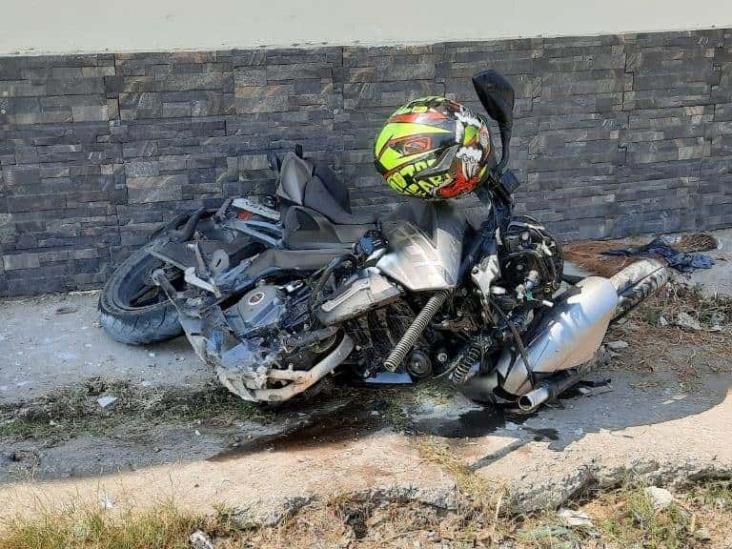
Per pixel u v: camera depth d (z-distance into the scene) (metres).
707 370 4.08
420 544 2.87
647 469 3.23
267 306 3.61
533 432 3.48
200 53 4.62
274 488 3.04
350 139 4.98
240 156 4.83
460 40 5.04
